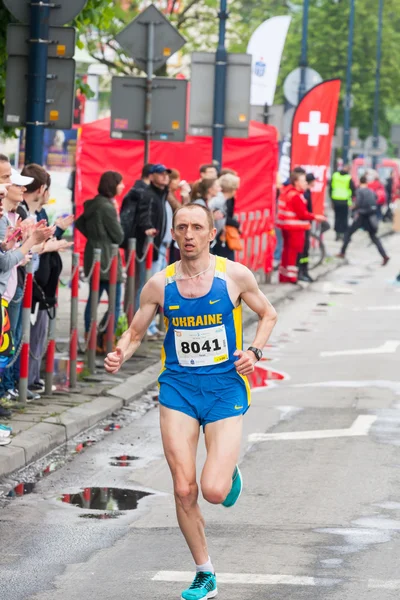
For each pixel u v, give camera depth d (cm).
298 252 5303
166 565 1506
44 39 2606
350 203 8862
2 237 2047
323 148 5981
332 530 1662
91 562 1515
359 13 13250
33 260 2347
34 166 2375
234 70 4316
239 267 1445
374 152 12025
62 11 2614
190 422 1424
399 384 2898
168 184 3347
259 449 2175
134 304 3278
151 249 3253
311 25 13288
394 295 5034
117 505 1795
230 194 3784
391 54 13488
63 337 3328
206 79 4328
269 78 6209
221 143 4341
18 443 2052
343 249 6931
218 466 1384
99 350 3050
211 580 1386
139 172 4606
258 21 11781
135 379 2794
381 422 2423
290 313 4366
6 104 2652
